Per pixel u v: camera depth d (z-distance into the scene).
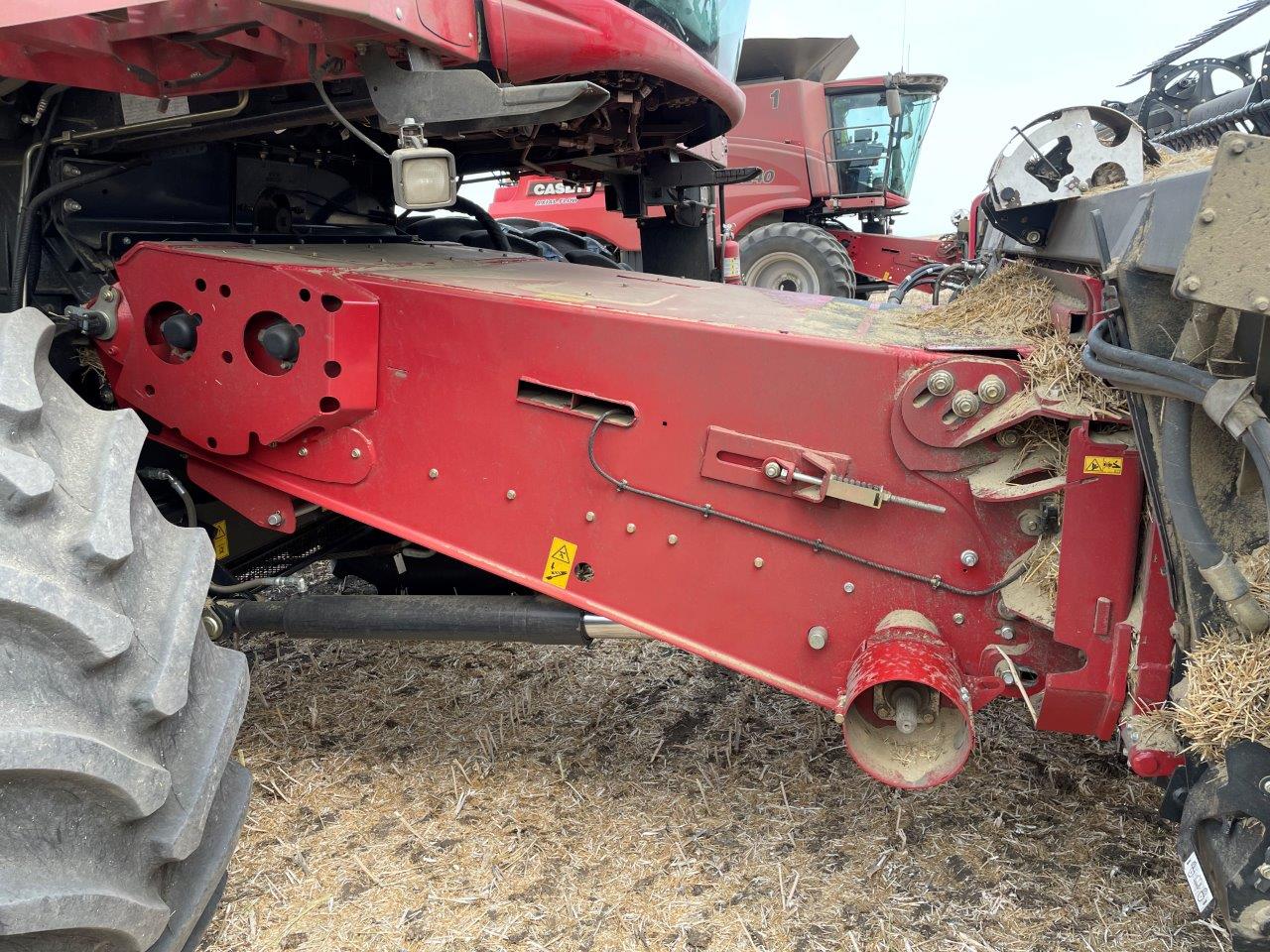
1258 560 1.55
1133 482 1.74
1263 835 1.45
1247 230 1.31
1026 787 2.35
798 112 10.25
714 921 1.94
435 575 2.78
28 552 1.36
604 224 10.21
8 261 2.48
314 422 2.19
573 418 2.09
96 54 2.04
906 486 1.91
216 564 2.63
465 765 2.51
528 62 2.26
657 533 2.08
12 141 2.46
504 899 2.02
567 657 3.13
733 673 3.01
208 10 1.79
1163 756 1.69
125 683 1.44
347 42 1.96
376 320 2.18
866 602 1.98
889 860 2.11
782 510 1.99
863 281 10.55
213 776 1.59
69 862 1.33
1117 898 1.97
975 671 1.95
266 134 2.88
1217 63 4.44
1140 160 2.08
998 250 2.90
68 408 1.64
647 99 3.02
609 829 2.24
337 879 2.09
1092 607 1.79
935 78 10.27
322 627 2.37
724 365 1.96
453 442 2.18
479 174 3.91
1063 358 1.80
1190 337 1.50
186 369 2.29
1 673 1.28
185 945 1.70
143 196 2.63
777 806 2.31
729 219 10.45
